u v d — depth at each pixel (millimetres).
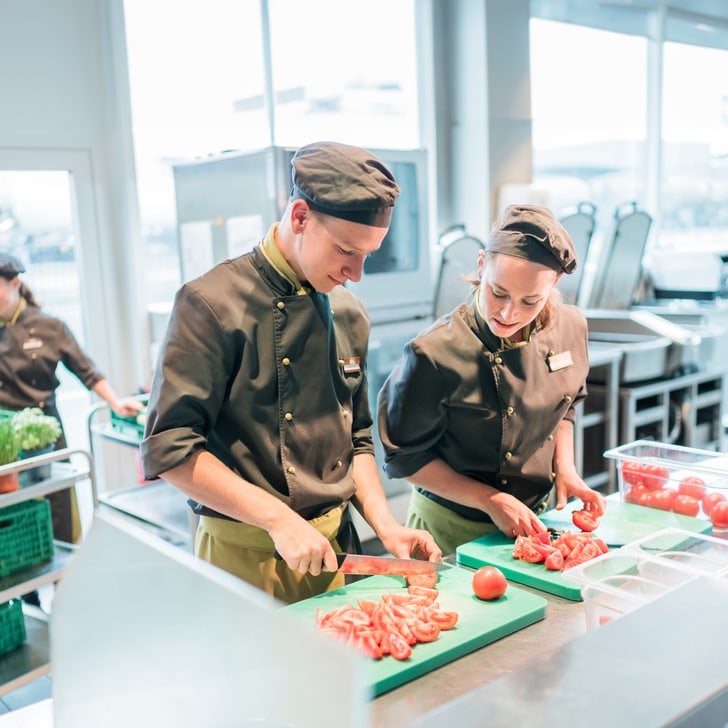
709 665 799
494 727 731
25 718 955
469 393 1622
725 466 1729
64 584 758
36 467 2348
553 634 1231
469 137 4516
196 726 643
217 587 636
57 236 3660
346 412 1561
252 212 3172
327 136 4262
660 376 3859
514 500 1616
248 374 1401
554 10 4887
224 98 3922
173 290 3955
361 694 531
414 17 4500
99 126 3678
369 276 3525
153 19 3676
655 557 1205
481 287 1566
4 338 3154
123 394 3908
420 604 1266
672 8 5375
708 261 4961
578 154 5242
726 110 5969
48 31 3471
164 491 3209
